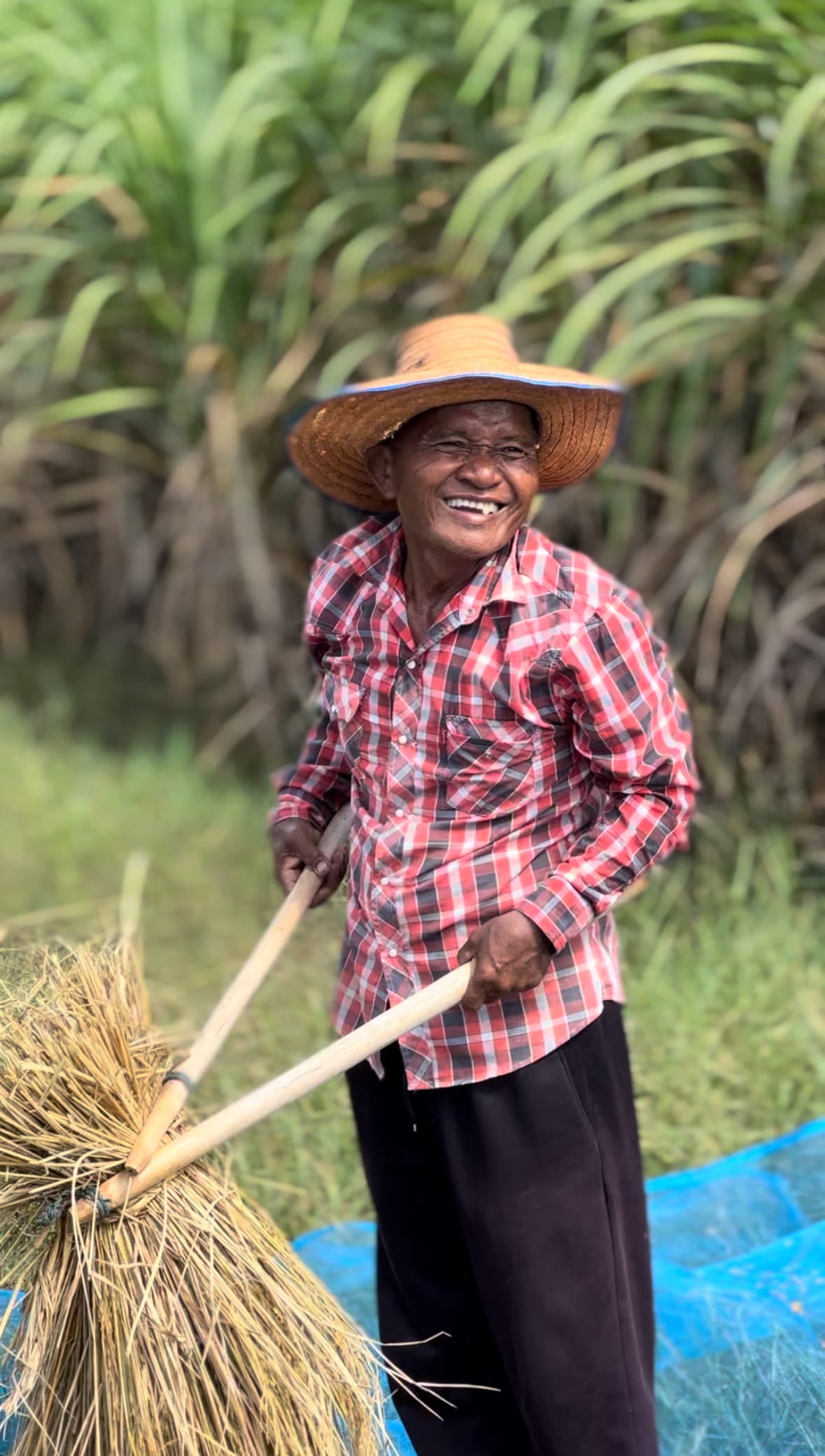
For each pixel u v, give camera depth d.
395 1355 2.17
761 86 3.78
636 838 1.86
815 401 3.99
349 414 1.90
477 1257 1.97
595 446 2.04
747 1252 2.75
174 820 4.74
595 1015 1.94
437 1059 1.93
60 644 6.20
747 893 3.93
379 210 4.50
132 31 4.84
